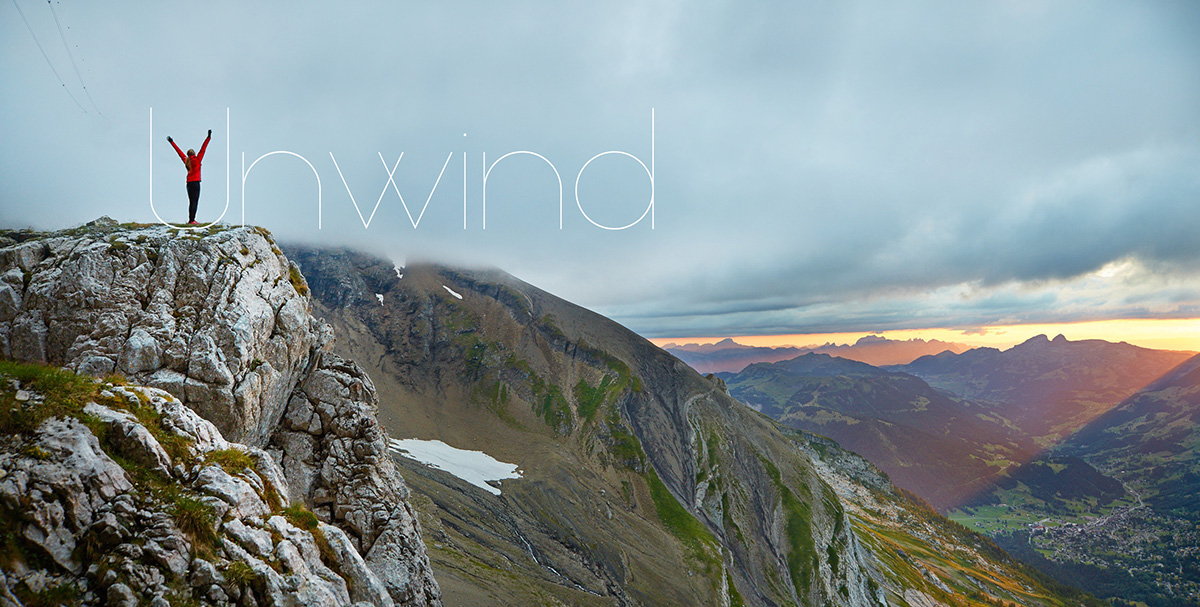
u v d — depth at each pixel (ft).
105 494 54.70
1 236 99.60
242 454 70.38
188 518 56.70
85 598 49.96
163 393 68.59
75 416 57.21
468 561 286.87
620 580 451.12
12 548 48.73
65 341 90.84
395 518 115.75
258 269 109.70
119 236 100.89
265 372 102.42
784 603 565.53
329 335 127.03
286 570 61.00
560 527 490.08
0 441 53.47
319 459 116.16
